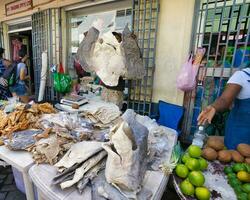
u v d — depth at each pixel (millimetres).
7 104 1838
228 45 1940
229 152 1021
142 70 1985
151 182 888
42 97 3549
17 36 4734
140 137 853
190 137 2295
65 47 3373
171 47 2242
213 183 887
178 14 2125
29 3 3643
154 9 2248
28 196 1034
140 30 2383
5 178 1929
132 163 757
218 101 1026
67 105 1979
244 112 1100
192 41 2086
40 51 3719
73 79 3312
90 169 884
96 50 1963
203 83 2107
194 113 2244
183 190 836
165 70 2342
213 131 1929
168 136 1404
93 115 1445
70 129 1246
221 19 1913
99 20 2895
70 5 3041
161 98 2445
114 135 773
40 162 996
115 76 1957
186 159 951
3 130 1250
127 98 2633
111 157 759
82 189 811
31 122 1352
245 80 1027
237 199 796
